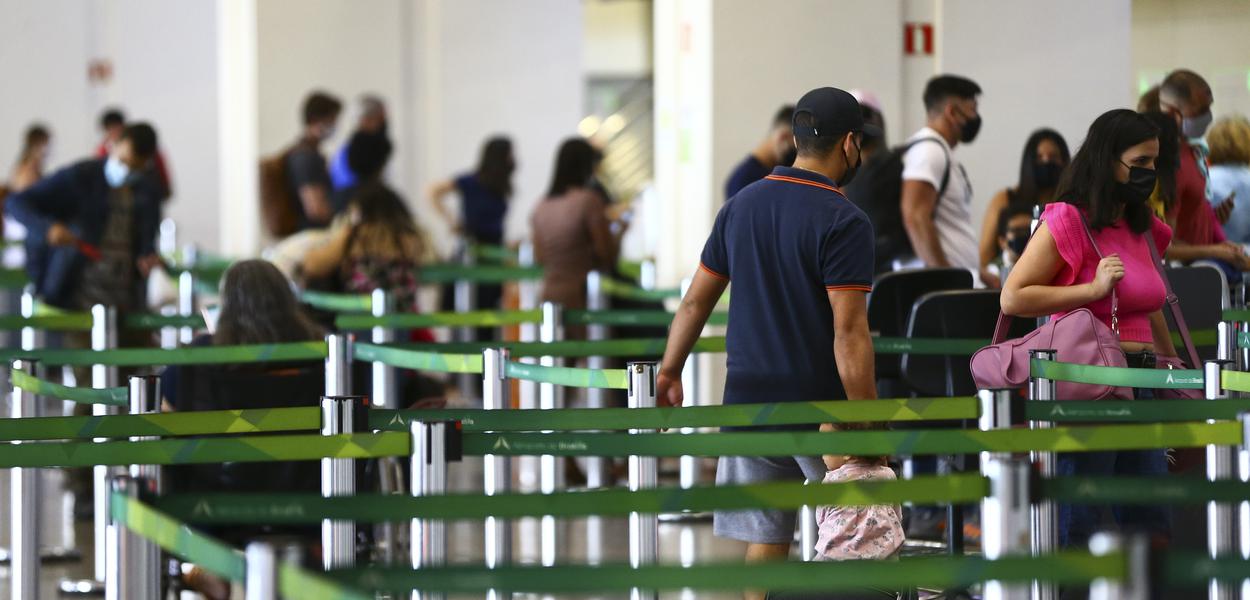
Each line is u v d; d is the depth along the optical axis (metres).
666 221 17.14
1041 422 7.48
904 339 9.68
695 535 12.91
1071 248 8.39
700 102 16.23
